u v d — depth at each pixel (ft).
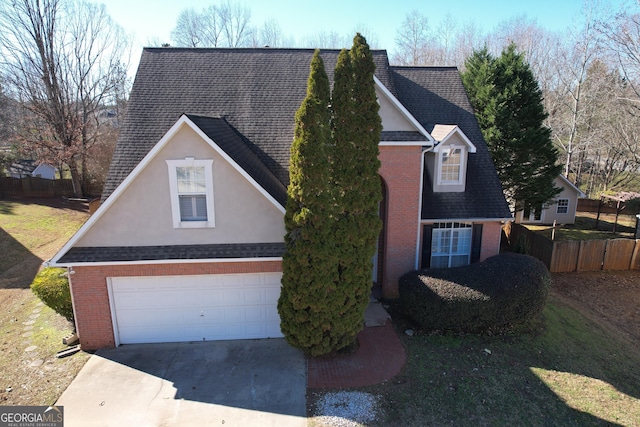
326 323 35.32
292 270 34.35
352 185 34.78
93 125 129.80
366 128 34.71
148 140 47.06
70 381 34.71
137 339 40.81
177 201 37.50
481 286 42.57
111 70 129.18
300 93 54.03
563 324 47.67
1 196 115.24
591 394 34.94
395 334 42.93
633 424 31.45
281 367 36.94
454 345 41.27
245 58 57.82
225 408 31.71
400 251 50.39
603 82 116.57
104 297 38.78
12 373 35.65
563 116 138.41
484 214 51.96
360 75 34.37
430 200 52.60
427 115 59.88
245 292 40.57
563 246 65.36
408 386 34.68
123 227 37.76
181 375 35.70
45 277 41.73
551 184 78.48
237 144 43.78
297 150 32.83
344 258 35.04
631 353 42.78
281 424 30.19
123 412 31.12
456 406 32.50
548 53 156.35
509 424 30.89
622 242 66.90
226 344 40.73
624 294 58.44
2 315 47.01
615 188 144.15
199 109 51.29
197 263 38.70
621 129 113.09
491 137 73.10
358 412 31.45
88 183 122.42
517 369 37.93
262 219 38.60
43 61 109.91
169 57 57.06
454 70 66.69
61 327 43.91
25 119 124.36
